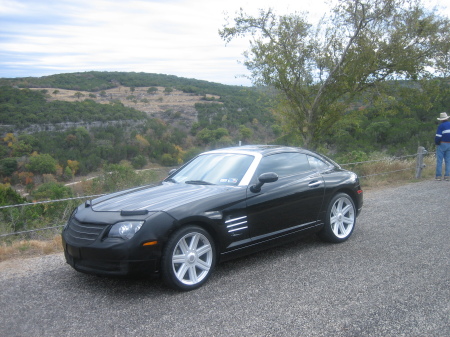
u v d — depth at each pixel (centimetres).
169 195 452
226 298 394
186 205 421
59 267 500
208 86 12294
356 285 420
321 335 319
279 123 1325
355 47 1124
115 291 418
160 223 396
